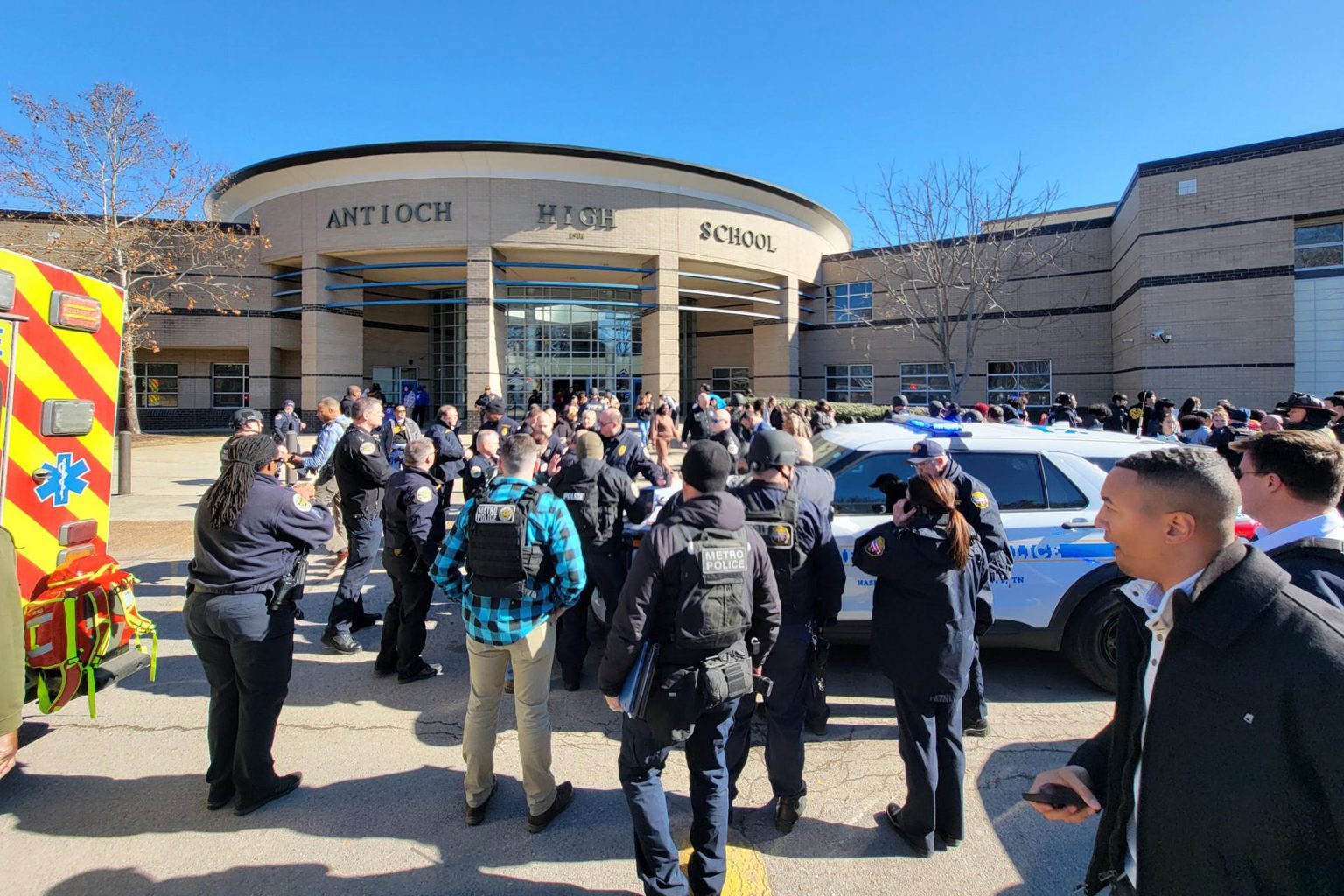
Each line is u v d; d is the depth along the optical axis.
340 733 3.84
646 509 4.72
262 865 2.72
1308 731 1.20
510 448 3.07
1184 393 19.20
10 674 2.70
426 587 4.51
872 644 3.00
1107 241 24.02
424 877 2.67
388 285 25.47
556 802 3.10
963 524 2.80
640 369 27.20
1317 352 17.84
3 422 2.96
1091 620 4.33
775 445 2.98
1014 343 25.67
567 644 4.53
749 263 26.70
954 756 2.88
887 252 27.52
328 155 23.06
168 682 4.49
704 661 2.41
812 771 3.54
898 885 2.68
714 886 2.47
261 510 2.99
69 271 3.25
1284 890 1.24
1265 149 18.12
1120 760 1.57
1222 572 1.39
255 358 25.55
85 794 3.19
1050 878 2.72
